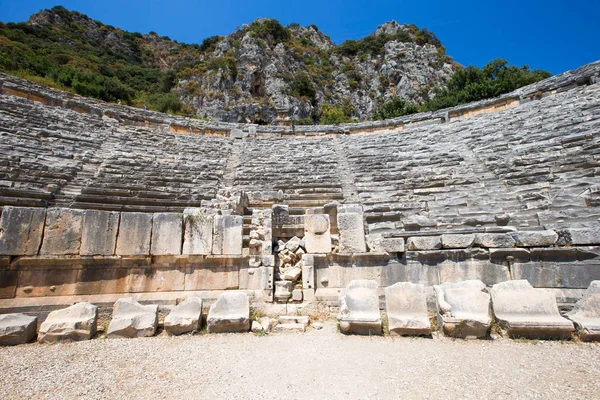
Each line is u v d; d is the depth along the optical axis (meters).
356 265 8.01
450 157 18.31
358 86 72.50
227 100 57.75
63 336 5.86
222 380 4.23
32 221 7.02
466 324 5.86
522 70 39.81
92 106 23.00
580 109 18.05
